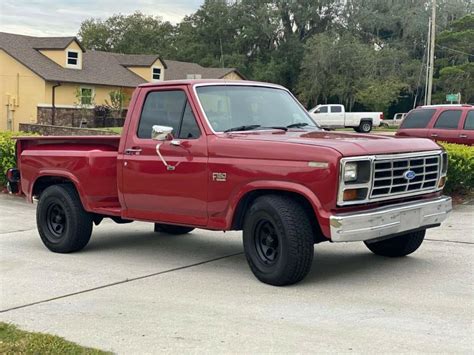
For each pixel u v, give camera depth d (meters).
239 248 8.22
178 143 6.77
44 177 8.30
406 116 14.91
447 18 63.47
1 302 5.89
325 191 5.68
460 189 11.84
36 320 5.34
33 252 8.15
